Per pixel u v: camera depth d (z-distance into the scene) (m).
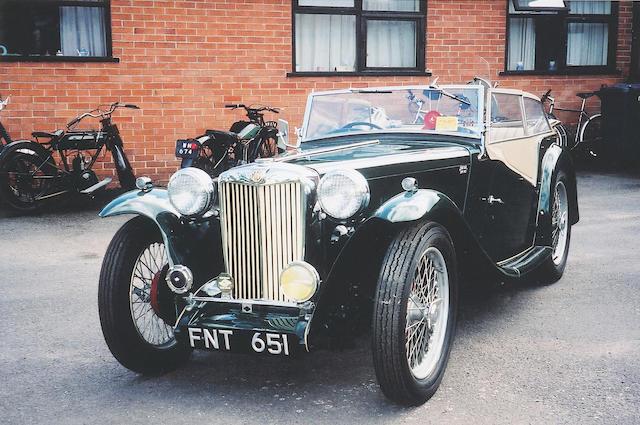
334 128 4.80
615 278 5.44
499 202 4.70
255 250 3.43
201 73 9.90
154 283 3.65
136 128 9.73
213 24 9.86
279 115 10.33
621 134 10.93
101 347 4.21
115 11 9.48
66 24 9.57
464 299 5.06
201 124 9.99
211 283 3.57
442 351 3.55
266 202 3.38
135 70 9.62
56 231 7.49
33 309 4.93
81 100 9.47
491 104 4.60
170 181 3.54
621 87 10.86
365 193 3.28
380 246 3.69
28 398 3.51
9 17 9.33
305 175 3.39
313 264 3.41
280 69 10.24
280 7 10.12
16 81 9.23
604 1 11.85
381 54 10.96
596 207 8.27
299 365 3.91
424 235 3.31
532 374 3.69
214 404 3.42
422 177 3.97
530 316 4.64
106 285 3.57
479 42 11.12
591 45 12.04
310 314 3.29
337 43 10.74
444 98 4.57
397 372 3.18
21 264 6.16
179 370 3.87
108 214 3.66
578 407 3.29
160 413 3.33
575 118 11.84
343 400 3.45
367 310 3.62
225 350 3.39
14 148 8.12
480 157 4.41
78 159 8.51
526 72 11.42
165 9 9.65
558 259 5.46
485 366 3.81
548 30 11.70
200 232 3.63
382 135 4.69
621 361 3.83
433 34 10.92
